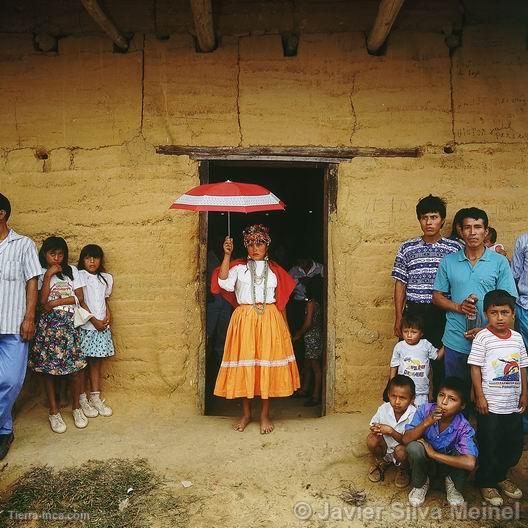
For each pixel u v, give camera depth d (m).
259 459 4.36
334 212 5.12
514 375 3.78
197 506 3.88
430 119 5.09
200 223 5.12
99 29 5.10
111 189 5.10
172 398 5.14
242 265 4.79
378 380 5.11
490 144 5.09
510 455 3.88
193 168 5.09
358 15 5.07
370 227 5.10
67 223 5.11
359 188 5.09
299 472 4.23
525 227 5.09
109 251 5.11
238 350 4.67
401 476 4.08
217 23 5.08
